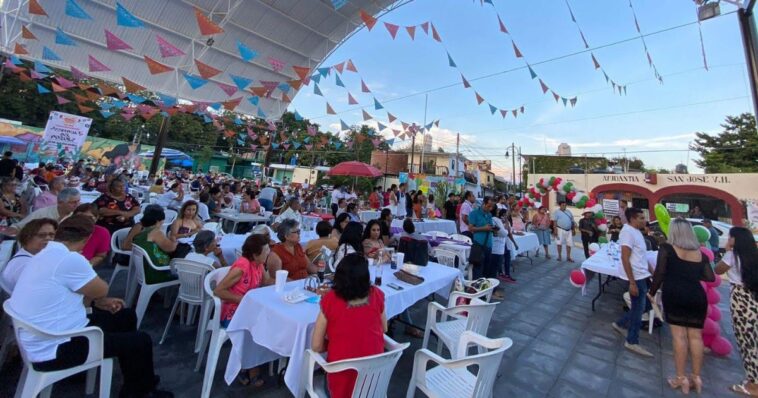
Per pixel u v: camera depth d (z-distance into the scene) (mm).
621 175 18422
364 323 1878
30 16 7574
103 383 1974
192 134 31828
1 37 7590
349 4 9453
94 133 25766
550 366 3217
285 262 3381
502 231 5816
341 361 1702
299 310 2215
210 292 2588
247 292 2453
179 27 9023
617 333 4117
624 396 2781
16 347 2416
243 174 38781
